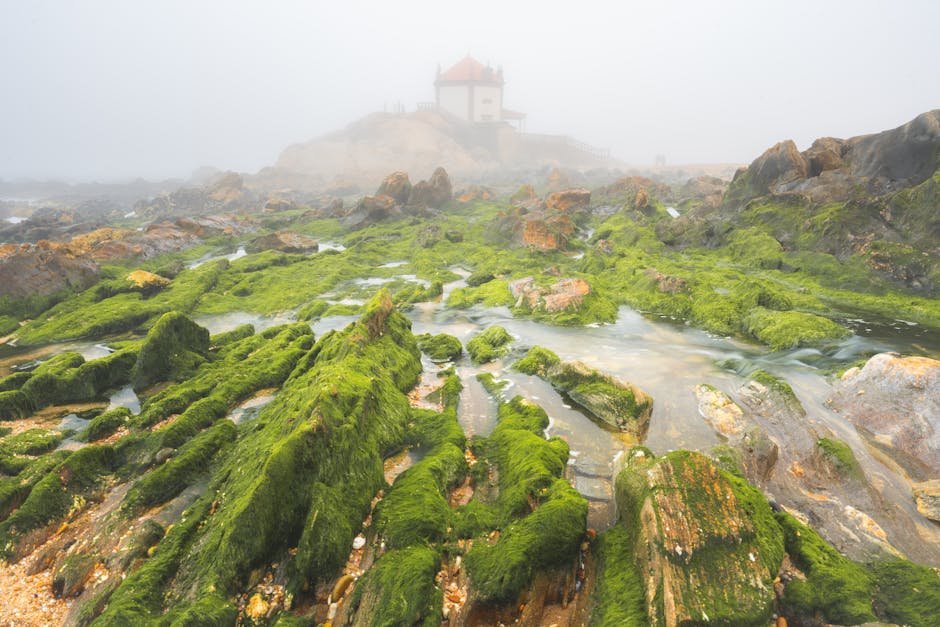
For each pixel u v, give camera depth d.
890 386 13.23
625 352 19.00
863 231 27.53
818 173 36.50
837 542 9.19
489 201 65.12
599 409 14.20
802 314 20.59
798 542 8.61
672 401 14.95
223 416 14.35
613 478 10.68
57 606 8.49
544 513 8.83
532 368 17.14
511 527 8.91
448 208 59.44
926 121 30.33
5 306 25.88
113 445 12.42
